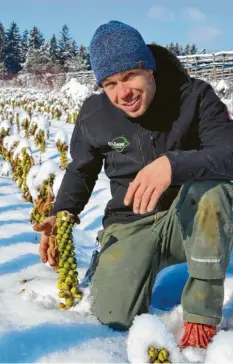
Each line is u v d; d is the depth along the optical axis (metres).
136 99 1.83
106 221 2.20
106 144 2.08
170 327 1.87
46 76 42.12
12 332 1.67
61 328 1.73
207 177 1.68
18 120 11.14
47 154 7.55
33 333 1.65
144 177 1.63
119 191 2.13
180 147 1.97
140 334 1.44
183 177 1.65
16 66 72.19
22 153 4.64
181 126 1.94
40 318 1.86
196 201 1.73
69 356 1.51
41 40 73.69
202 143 1.90
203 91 1.94
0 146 6.90
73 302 2.04
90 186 2.28
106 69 1.78
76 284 2.04
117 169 2.11
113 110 2.04
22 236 3.20
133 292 1.82
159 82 1.91
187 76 1.94
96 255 2.28
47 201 3.00
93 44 1.82
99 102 2.11
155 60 1.93
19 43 73.50
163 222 1.92
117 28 1.78
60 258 2.07
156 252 1.92
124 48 1.75
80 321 1.88
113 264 1.90
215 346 1.39
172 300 2.22
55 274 2.47
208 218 1.69
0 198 4.44
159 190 1.62
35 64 58.88
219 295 1.68
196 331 1.65
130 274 1.85
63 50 69.50
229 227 1.71
